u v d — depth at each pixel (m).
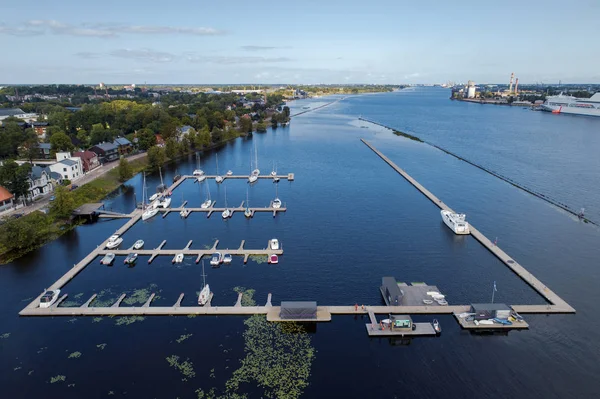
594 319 79.50
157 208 143.12
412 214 139.25
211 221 134.12
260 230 125.62
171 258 106.88
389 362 68.62
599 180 179.12
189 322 79.31
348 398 60.75
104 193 164.62
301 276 96.56
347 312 81.88
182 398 60.53
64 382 63.94
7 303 86.12
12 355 70.25
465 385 63.41
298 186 175.75
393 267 101.00
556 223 129.88
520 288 91.25
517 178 184.62
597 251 109.31
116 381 64.06
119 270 100.44
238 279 95.38
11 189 132.25
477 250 110.56
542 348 71.75
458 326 77.88
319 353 70.88
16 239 108.62
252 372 66.06
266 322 79.38
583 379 64.50
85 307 83.44
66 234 123.31
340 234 121.81
